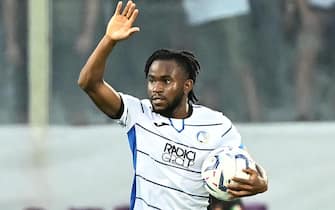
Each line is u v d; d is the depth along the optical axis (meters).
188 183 18.56
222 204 24.30
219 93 27.53
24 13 27.20
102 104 18.47
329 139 27.42
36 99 27.12
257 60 27.56
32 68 27.16
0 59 27.12
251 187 17.97
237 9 27.50
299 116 27.55
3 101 27.08
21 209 26.89
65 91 27.25
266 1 27.56
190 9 27.50
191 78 18.88
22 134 27.03
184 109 18.88
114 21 18.25
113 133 27.12
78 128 27.14
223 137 18.84
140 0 27.50
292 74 27.59
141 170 18.58
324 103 27.55
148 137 18.62
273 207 27.36
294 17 27.58
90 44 27.30
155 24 27.48
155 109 18.67
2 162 26.89
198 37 27.52
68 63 27.25
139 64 27.50
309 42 27.59
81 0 27.30
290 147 27.48
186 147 18.58
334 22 27.59
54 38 27.28
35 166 26.98
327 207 27.33
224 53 27.53
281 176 27.42
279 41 27.56
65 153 27.08
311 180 27.39
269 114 27.53
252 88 27.55
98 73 18.25
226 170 18.09
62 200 26.97
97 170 27.08
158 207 18.52
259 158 27.50
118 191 27.09
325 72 27.53
